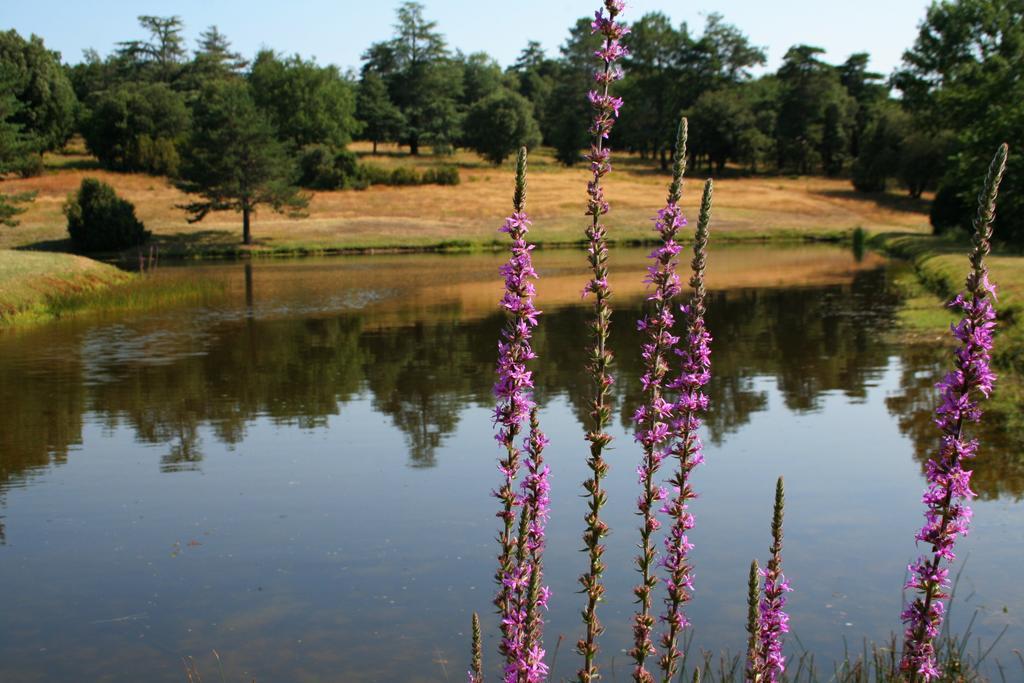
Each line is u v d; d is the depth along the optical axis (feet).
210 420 61.41
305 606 33.06
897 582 33.42
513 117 414.62
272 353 88.63
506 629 18.26
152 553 38.47
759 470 47.93
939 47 279.90
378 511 43.01
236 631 31.30
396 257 218.59
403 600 33.42
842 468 47.96
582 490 45.55
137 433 58.18
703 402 19.33
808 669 26.53
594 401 18.29
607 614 31.71
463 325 107.24
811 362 78.23
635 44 483.51
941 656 25.73
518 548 18.03
